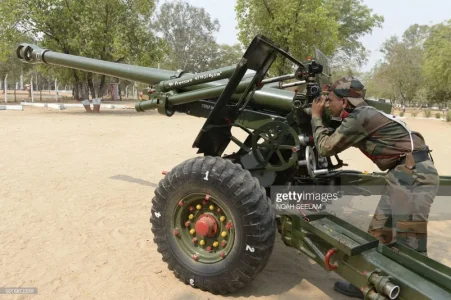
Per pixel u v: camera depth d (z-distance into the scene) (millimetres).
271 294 3031
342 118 2895
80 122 14281
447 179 3885
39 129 11812
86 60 4645
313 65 3090
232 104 3588
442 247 4016
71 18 19891
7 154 7891
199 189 2867
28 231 4148
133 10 21531
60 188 5664
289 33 18344
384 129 2732
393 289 2209
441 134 14383
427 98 33281
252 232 2691
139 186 5902
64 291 3053
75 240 3965
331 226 2781
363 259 2441
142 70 4273
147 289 3078
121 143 9656
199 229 2920
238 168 2799
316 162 3541
